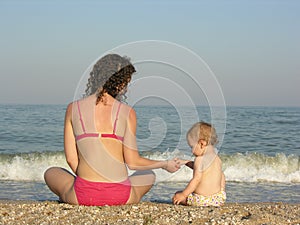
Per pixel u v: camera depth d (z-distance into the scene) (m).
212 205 4.87
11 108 29.20
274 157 10.61
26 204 4.59
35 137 16.22
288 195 7.05
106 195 4.31
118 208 4.31
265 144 14.92
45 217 4.01
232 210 4.52
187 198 4.97
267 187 7.88
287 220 4.11
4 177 8.70
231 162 10.27
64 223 3.83
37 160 10.40
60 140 15.59
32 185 7.82
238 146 14.39
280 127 20.19
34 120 21.81
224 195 4.96
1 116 23.89
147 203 4.71
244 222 3.98
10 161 10.13
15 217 4.04
